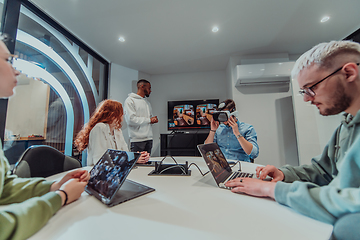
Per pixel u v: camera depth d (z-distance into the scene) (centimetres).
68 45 211
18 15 144
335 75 44
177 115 329
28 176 82
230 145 154
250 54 269
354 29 203
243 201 47
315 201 36
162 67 317
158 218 38
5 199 46
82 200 48
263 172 63
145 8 167
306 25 196
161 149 288
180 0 157
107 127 125
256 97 265
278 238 30
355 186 38
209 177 75
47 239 30
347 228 28
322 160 64
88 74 244
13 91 41
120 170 51
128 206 44
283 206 43
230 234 31
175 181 69
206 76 341
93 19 183
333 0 158
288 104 257
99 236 31
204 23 191
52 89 197
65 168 103
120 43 232
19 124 162
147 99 345
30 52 167
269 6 166
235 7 167
